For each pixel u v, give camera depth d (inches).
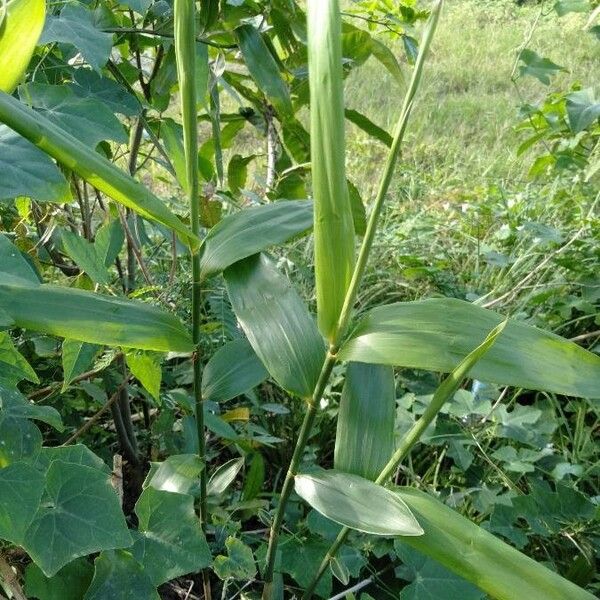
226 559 26.9
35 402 39.1
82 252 28.1
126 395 40.8
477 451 44.2
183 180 33.7
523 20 175.0
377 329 22.3
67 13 27.2
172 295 42.0
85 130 26.0
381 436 24.3
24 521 19.0
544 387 20.6
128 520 40.1
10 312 22.4
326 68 19.3
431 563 32.9
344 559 34.9
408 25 47.6
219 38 41.2
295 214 27.0
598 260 57.5
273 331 25.0
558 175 76.7
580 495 37.0
